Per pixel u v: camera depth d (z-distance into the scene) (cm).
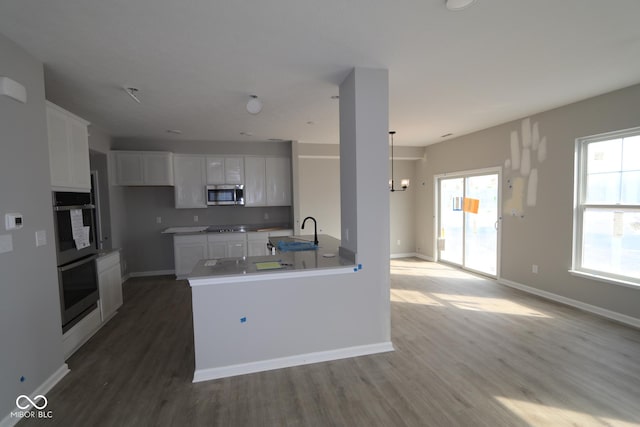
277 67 264
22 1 170
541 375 245
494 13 192
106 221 501
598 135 359
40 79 241
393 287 487
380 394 224
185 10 182
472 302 416
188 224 596
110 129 473
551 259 420
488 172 521
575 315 365
